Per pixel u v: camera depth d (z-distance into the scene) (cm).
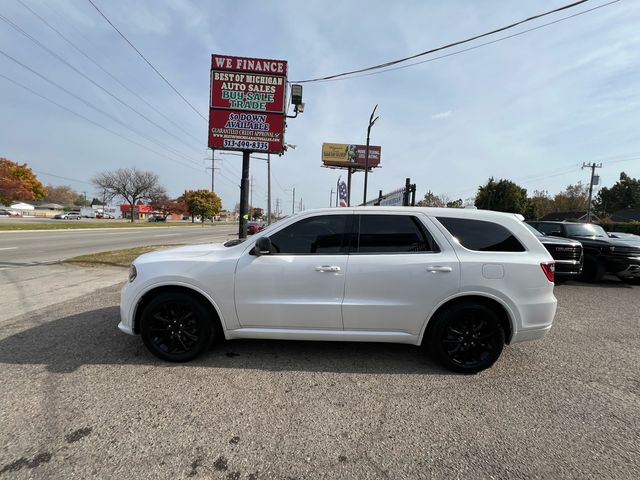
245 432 243
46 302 567
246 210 1105
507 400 296
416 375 338
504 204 4928
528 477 207
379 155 4756
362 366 354
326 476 204
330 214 361
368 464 215
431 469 212
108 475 199
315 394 297
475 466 216
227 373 330
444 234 353
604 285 917
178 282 345
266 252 344
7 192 4556
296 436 240
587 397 304
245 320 351
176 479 198
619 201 7269
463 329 345
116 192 6156
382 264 342
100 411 262
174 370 333
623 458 226
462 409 280
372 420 262
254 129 1062
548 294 349
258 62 1048
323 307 342
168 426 247
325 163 4750
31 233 2352
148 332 349
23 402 271
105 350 373
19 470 201
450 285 339
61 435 233
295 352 383
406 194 1467
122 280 761
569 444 239
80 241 1856
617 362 381
